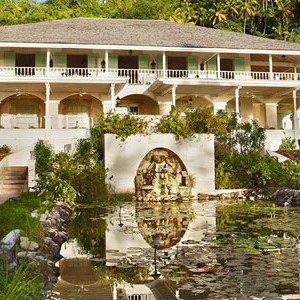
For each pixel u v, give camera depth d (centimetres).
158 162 1978
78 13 5328
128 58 3284
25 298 498
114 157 1936
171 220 1332
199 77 3152
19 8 5203
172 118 2050
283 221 1264
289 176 1969
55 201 1499
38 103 3150
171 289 651
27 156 2070
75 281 714
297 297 603
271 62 3212
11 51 3073
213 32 3556
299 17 5894
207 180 1989
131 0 5597
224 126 2139
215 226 1205
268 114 3425
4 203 1278
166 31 3450
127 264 809
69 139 2338
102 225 1256
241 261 802
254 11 5653
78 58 3219
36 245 819
